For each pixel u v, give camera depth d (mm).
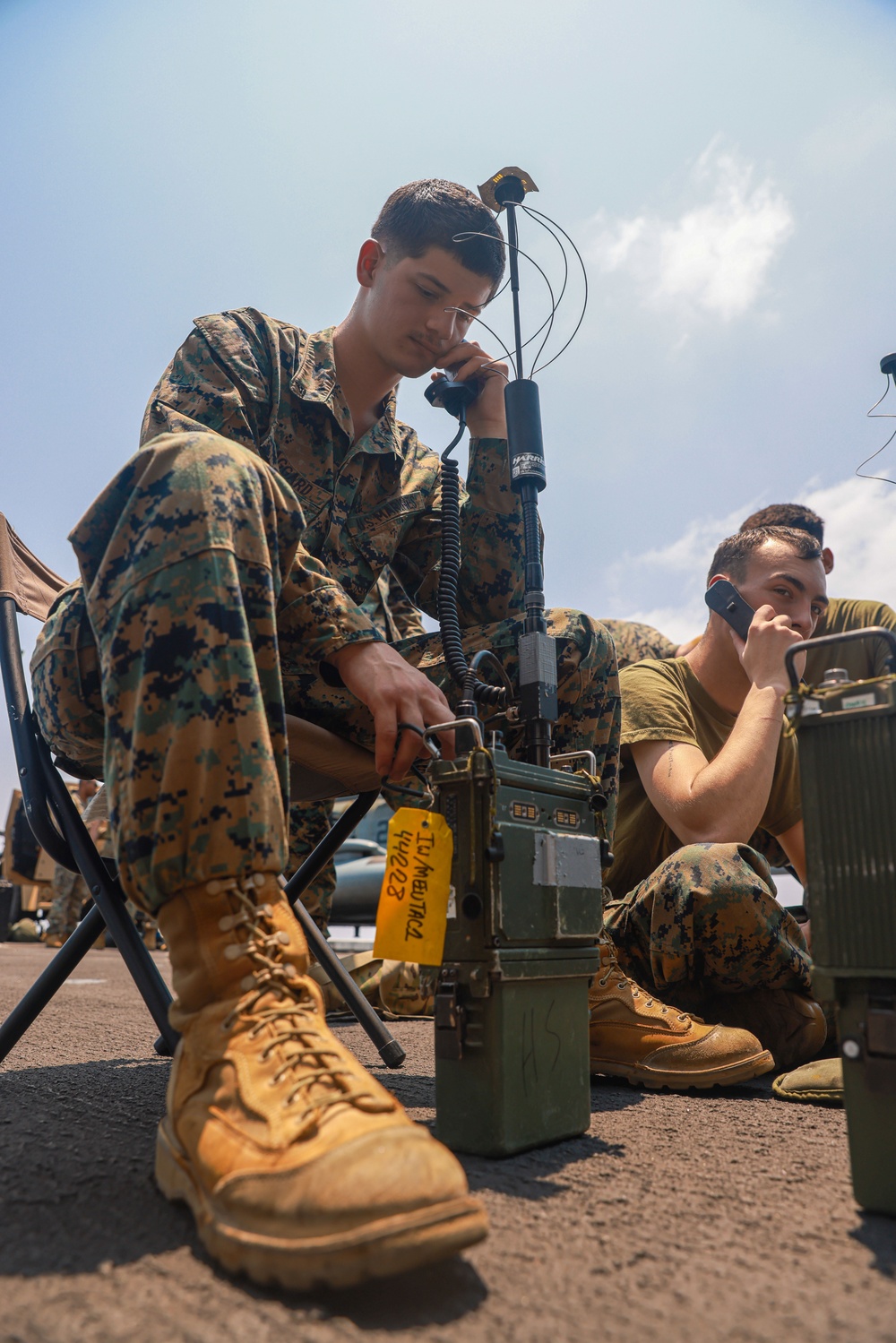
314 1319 582
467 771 1009
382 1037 1609
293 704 1368
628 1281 652
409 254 1630
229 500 918
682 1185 887
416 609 2227
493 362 1728
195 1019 819
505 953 999
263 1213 631
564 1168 950
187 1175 746
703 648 2260
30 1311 581
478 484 1803
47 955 6137
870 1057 803
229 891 830
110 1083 1360
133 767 839
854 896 804
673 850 2127
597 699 1604
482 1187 872
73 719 1195
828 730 834
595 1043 1488
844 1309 608
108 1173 882
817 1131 1141
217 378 1503
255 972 817
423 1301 615
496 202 1457
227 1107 739
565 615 1595
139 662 867
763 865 1678
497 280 1700
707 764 1977
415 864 988
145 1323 567
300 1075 737
